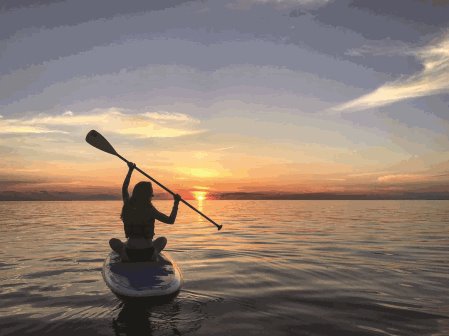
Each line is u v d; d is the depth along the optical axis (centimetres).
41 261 664
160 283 402
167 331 327
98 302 413
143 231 457
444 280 523
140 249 455
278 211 3138
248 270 586
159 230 1287
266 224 1573
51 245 870
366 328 339
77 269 594
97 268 602
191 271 577
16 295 444
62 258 695
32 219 1891
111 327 337
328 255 733
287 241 959
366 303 413
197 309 387
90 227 1377
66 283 502
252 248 830
